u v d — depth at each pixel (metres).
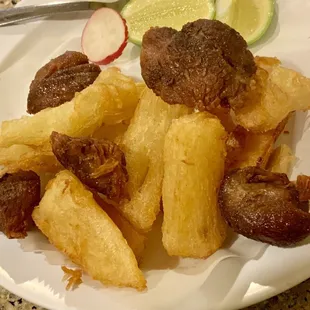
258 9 0.25
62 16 0.29
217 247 0.20
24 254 0.21
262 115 0.20
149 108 0.22
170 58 0.21
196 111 0.21
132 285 0.19
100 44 0.27
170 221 0.20
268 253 0.18
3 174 0.23
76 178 0.21
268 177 0.19
